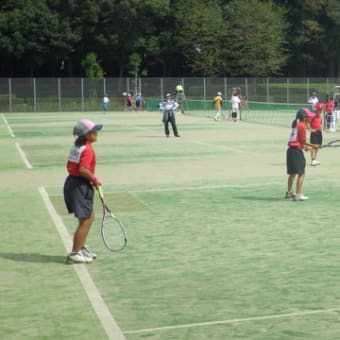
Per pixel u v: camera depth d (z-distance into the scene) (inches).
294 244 399.5
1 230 453.1
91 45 3198.8
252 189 622.8
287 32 3417.8
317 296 296.4
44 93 2645.2
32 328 260.5
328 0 3390.7
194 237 422.6
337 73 3659.0
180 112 2465.6
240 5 3159.5
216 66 3174.2
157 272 342.0
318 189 618.2
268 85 2721.5
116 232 440.5
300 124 548.7
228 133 1400.1
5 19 2994.6
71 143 1213.7
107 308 284.4
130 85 2709.2
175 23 3280.0
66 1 3073.3
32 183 687.7
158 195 596.1
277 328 256.4
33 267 355.3
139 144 1157.7
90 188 355.9
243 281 322.7
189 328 258.2
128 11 3075.8
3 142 1248.8
